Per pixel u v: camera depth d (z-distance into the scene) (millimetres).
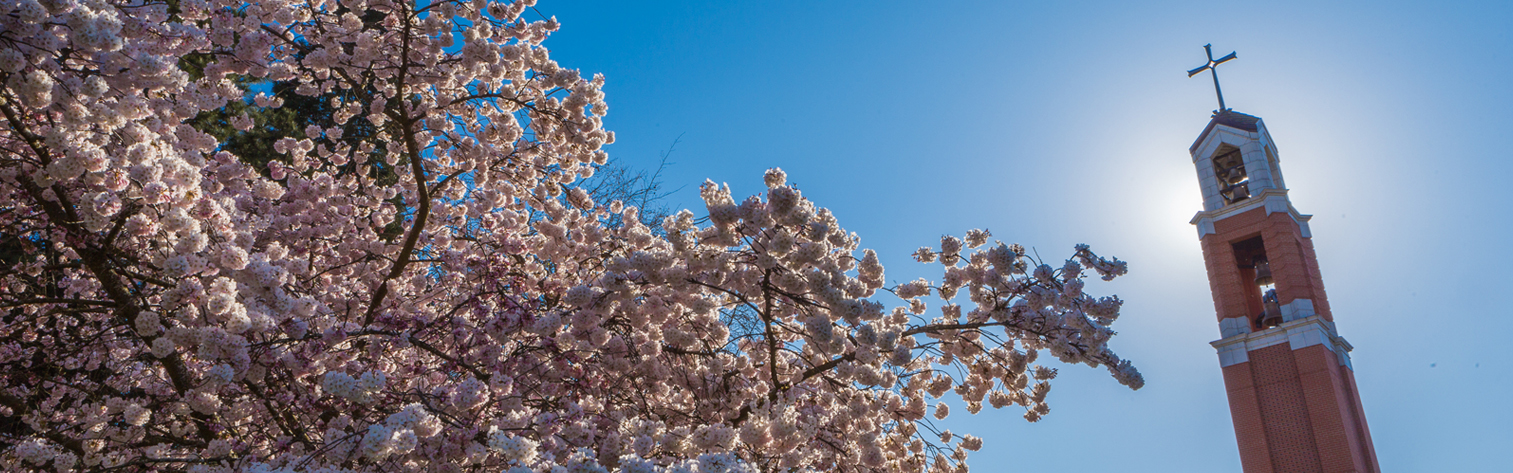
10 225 7098
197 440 6352
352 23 7707
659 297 6582
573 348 6402
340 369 6379
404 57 7461
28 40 4746
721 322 7641
